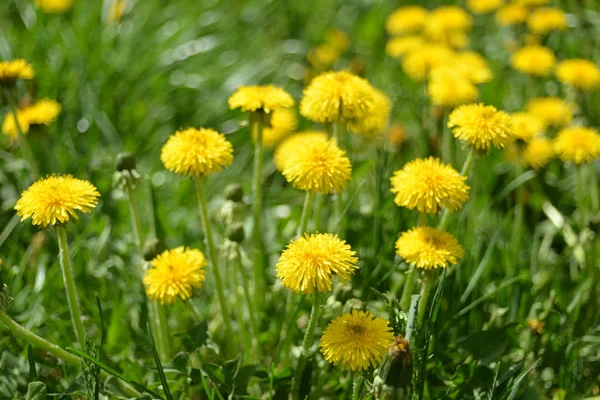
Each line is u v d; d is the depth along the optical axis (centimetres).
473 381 98
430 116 122
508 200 116
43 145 118
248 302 102
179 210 119
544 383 101
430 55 122
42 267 107
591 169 117
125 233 116
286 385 99
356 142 123
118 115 129
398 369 87
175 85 137
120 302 106
